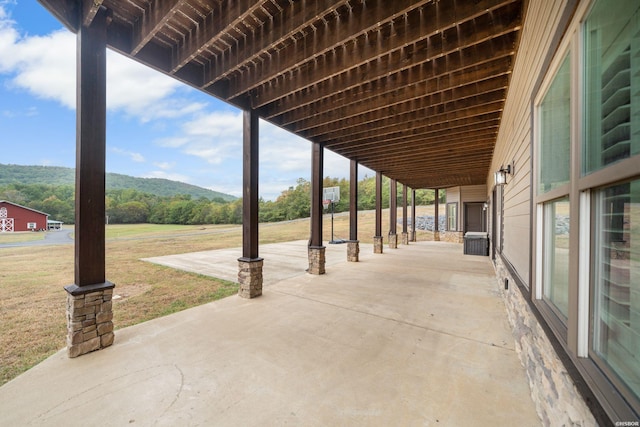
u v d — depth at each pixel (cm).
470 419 177
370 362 248
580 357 117
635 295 90
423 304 413
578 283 119
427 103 396
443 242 1349
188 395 203
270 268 728
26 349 290
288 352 267
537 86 191
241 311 383
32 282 612
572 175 125
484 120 450
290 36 272
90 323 264
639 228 88
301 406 191
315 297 451
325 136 582
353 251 795
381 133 522
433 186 1331
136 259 937
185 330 318
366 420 177
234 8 249
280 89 386
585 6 110
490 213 859
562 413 138
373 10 243
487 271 659
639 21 82
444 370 234
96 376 226
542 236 196
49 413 184
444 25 238
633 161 81
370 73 329
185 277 651
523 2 221
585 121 115
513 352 264
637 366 88
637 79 83
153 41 312
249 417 181
